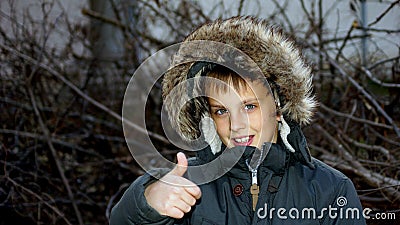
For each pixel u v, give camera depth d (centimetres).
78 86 418
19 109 376
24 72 365
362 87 328
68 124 400
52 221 337
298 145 168
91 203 361
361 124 329
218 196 167
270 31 176
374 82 330
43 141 366
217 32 178
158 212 150
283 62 171
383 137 296
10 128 374
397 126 310
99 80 441
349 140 307
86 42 474
